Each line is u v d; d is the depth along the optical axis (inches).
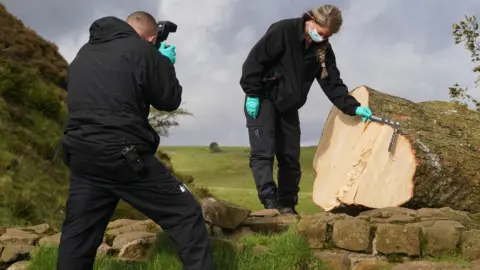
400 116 205.8
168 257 142.7
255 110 203.6
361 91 214.7
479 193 196.9
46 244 161.2
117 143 116.1
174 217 121.9
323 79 203.6
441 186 190.7
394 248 145.8
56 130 515.8
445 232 145.5
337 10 191.0
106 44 124.2
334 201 209.9
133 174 117.7
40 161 459.8
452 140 200.7
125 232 182.5
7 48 579.2
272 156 204.5
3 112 471.8
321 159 223.8
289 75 198.4
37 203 397.4
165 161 687.1
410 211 175.8
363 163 205.3
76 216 121.5
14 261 162.9
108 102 118.0
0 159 414.0
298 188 216.4
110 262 145.1
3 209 363.9
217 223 168.6
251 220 175.0
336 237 149.8
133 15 135.0
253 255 143.5
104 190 120.9
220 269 139.3
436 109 220.5
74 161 120.0
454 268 132.3
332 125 223.1
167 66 123.1
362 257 146.9
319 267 141.3
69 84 123.0
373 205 197.2
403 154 191.8
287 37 195.6
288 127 210.5
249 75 200.4
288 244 143.7
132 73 119.8
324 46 197.9
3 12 657.6
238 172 1464.1
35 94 530.0
